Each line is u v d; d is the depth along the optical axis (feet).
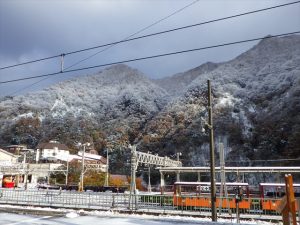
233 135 404.36
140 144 442.91
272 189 84.99
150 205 81.82
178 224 49.16
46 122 517.96
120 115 614.75
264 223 60.44
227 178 244.22
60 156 314.55
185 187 96.22
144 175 318.24
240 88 526.57
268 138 380.58
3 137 466.29
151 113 591.78
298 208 30.91
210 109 63.26
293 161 333.42
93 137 487.61
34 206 81.97
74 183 238.68
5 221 53.78
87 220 54.65
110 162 392.68
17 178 221.66
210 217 67.77
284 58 594.65
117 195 82.07
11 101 591.78
